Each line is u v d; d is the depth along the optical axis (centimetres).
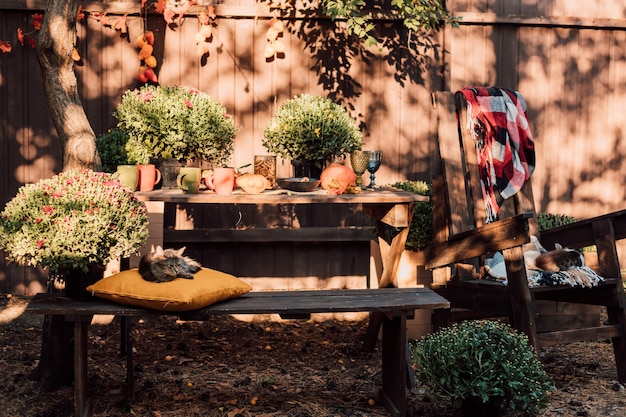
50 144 632
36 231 384
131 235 404
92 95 635
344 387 459
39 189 401
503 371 388
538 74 693
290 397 436
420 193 555
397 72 668
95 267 402
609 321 486
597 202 711
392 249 500
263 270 655
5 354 502
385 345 428
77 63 632
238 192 504
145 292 374
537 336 458
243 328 586
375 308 393
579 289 492
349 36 661
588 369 499
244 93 652
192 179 492
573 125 702
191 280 385
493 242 475
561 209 704
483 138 548
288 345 548
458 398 403
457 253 499
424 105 674
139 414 403
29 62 626
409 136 673
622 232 494
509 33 684
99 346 522
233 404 421
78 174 416
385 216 501
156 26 640
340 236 653
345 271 665
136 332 558
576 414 415
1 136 626
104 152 538
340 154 565
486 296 487
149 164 538
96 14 627
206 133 552
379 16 655
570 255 497
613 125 711
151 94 553
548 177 700
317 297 417
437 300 406
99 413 403
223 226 650
